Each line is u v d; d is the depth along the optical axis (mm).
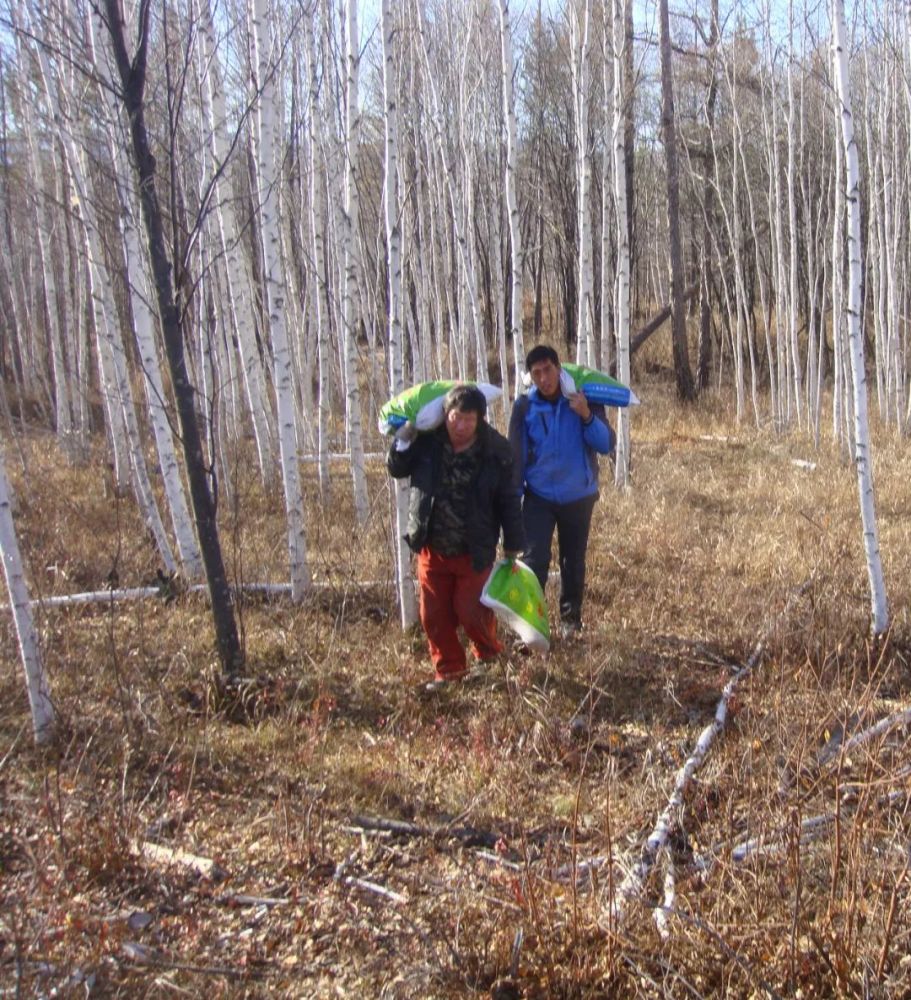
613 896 2977
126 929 3066
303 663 5215
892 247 12906
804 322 22297
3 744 4258
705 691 4840
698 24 16234
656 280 30219
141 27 4305
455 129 13453
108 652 5188
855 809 3363
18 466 11039
